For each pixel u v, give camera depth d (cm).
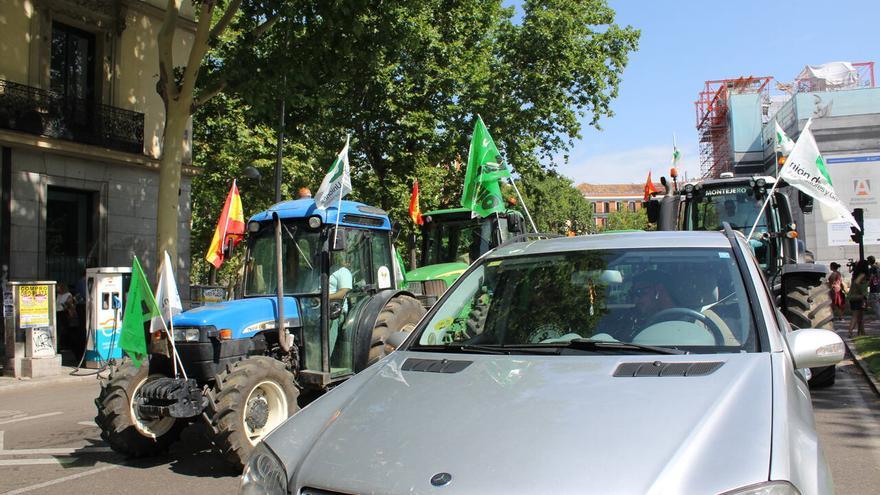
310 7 1497
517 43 2544
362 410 291
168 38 1529
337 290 765
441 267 1274
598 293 378
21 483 609
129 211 1972
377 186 2428
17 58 1720
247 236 786
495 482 223
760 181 1061
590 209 7231
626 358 312
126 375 663
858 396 868
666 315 350
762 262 1049
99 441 784
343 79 1659
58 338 1686
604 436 241
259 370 623
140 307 654
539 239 469
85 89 1916
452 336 387
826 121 3988
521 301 393
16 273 1688
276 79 1535
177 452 709
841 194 3938
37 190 1744
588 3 2589
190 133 2153
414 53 2277
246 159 2509
